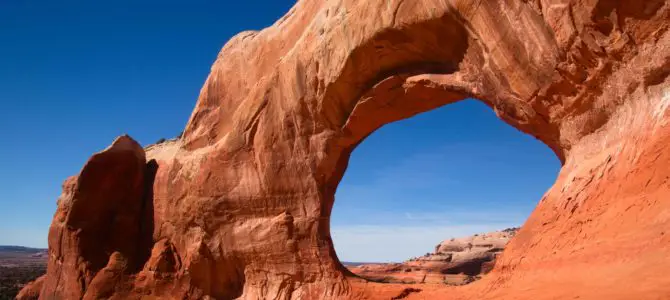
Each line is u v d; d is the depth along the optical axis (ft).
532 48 32.27
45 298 74.18
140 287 65.62
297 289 51.80
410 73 43.88
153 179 74.74
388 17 41.52
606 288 20.81
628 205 24.08
